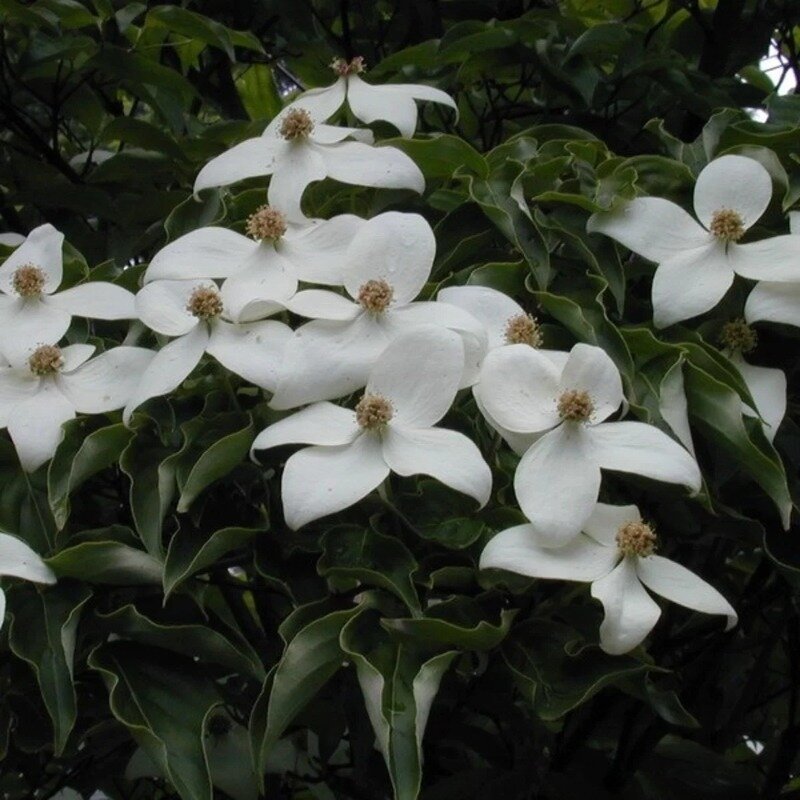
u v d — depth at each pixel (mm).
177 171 906
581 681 599
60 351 674
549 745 807
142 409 653
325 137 736
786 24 974
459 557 643
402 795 549
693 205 726
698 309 667
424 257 662
